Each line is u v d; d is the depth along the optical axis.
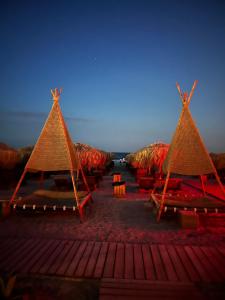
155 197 7.64
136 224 5.86
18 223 5.85
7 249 4.16
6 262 3.66
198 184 13.36
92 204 8.22
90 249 4.14
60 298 2.86
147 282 3.07
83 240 4.62
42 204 6.54
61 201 6.96
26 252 4.03
